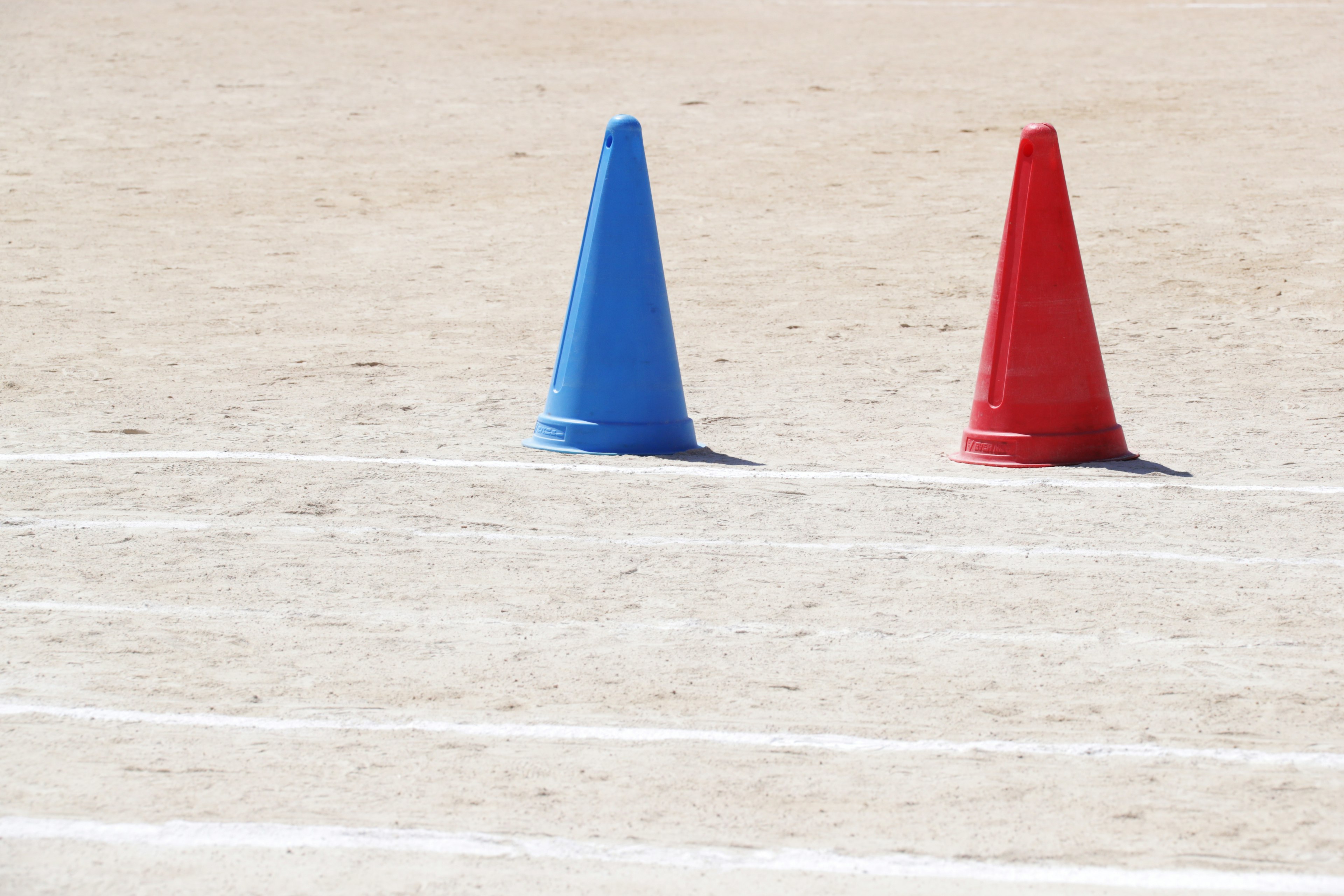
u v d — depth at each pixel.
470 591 18.83
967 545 20.88
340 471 24.91
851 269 47.81
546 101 80.44
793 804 13.18
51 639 17.05
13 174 65.50
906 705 15.32
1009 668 16.30
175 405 30.69
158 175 65.38
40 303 43.59
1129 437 28.03
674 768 13.88
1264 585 19.05
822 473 25.12
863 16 104.38
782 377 34.28
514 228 55.28
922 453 26.78
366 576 19.39
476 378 34.03
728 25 102.00
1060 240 25.70
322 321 41.25
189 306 43.44
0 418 29.27
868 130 71.62
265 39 97.25
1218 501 23.17
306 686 15.80
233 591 18.77
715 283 46.25
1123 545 20.88
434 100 81.00
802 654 16.72
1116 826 12.77
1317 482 24.34
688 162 66.38
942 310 42.09
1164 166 62.16
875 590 18.89
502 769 13.86
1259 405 30.77
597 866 12.09
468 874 11.95
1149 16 100.56
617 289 26.44
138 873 11.96
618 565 19.92
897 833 12.65
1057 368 25.77
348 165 67.19
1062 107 74.69
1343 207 53.66
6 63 90.06
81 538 20.97
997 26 99.25
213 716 15.01
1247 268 46.00
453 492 23.59
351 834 12.60
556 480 24.50
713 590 18.89
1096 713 15.12
